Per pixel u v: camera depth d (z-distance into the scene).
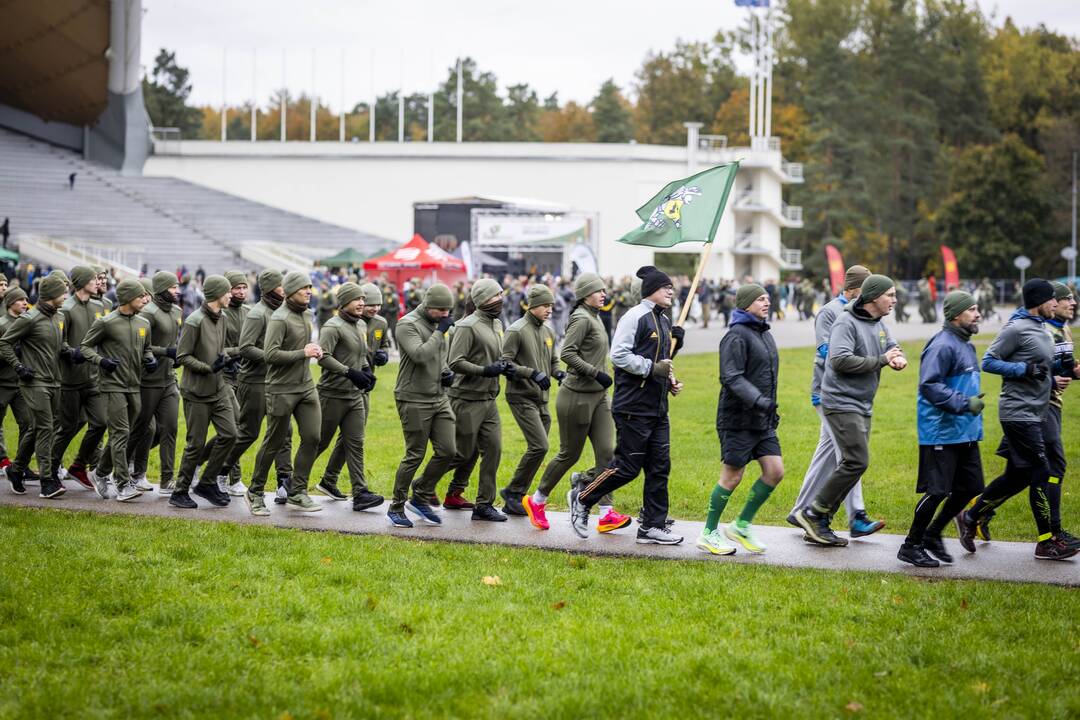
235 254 53.16
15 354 11.05
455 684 5.82
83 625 6.70
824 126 79.94
